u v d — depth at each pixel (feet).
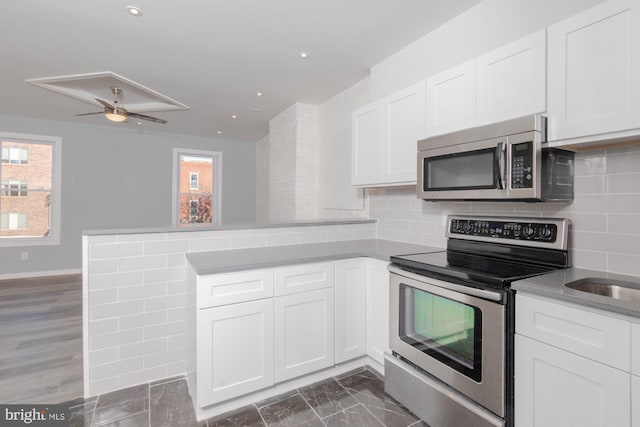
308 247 7.98
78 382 6.87
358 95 11.12
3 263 16.25
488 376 4.67
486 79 5.67
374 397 6.49
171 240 6.92
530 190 4.88
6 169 16.48
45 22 7.59
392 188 9.30
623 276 4.78
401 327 6.28
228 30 7.91
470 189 5.82
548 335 4.09
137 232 6.59
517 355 4.45
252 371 6.06
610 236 5.03
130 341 6.64
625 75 4.01
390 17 7.27
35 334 9.39
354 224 9.42
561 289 4.09
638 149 4.76
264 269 6.15
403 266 6.25
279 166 14.90
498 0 6.32
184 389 6.61
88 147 17.97
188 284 6.70
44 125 16.96
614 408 3.51
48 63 9.84
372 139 8.43
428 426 5.64
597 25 4.27
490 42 6.46
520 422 4.41
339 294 7.09
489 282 4.74
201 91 12.12
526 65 5.08
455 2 6.67
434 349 5.59
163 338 6.93
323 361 6.89
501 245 6.31
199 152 20.92
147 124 17.63
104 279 6.38
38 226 17.12
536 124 4.81
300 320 6.59
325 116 13.07
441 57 7.57
